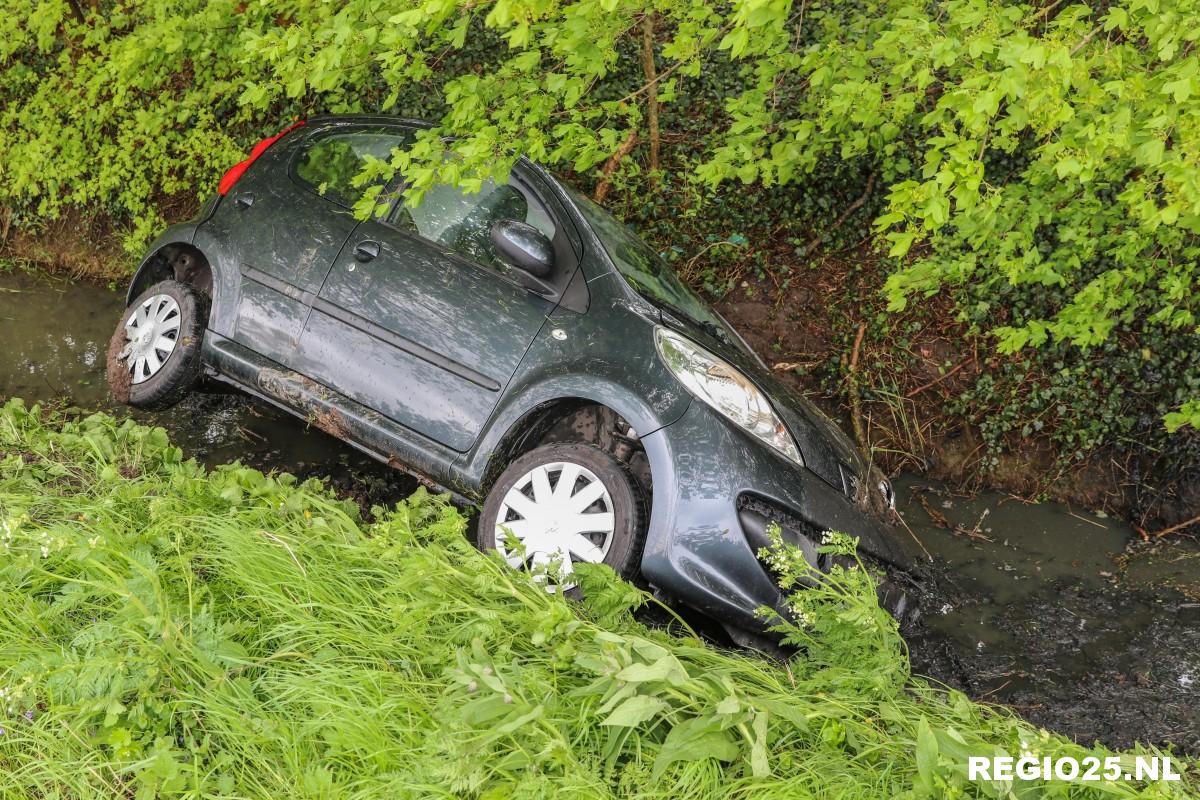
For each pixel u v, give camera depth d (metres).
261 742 2.55
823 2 8.02
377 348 4.38
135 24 6.95
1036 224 4.98
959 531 5.70
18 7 6.77
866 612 3.19
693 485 3.76
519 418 4.07
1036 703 4.14
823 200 7.18
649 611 4.05
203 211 5.02
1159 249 5.81
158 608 2.78
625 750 2.70
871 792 2.65
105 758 2.44
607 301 4.19
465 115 4.12
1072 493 6.10
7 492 3.64
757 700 2.80
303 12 5.31
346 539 3.54
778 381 4.71
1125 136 3.68
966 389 6.44
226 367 4.66
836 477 4.17
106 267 6.89
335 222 4.65
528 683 2.75
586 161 4.32
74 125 6.89
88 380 5.60
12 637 2.75
